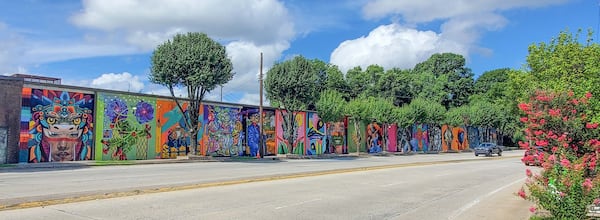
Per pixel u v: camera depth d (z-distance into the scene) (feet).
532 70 70.49
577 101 35.88
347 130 175.32
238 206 35.27
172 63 103.81
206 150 122.52
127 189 42.78
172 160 102.32
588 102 38.81
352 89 282.77
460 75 326.03
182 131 116.78
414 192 49.26
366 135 185.47
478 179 67.41
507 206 40.32
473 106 263.70
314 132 158.92
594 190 27.55
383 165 92.38
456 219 33.58
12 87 86.38
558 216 28.02
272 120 144.15
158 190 42.22
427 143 226.38
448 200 43.86
